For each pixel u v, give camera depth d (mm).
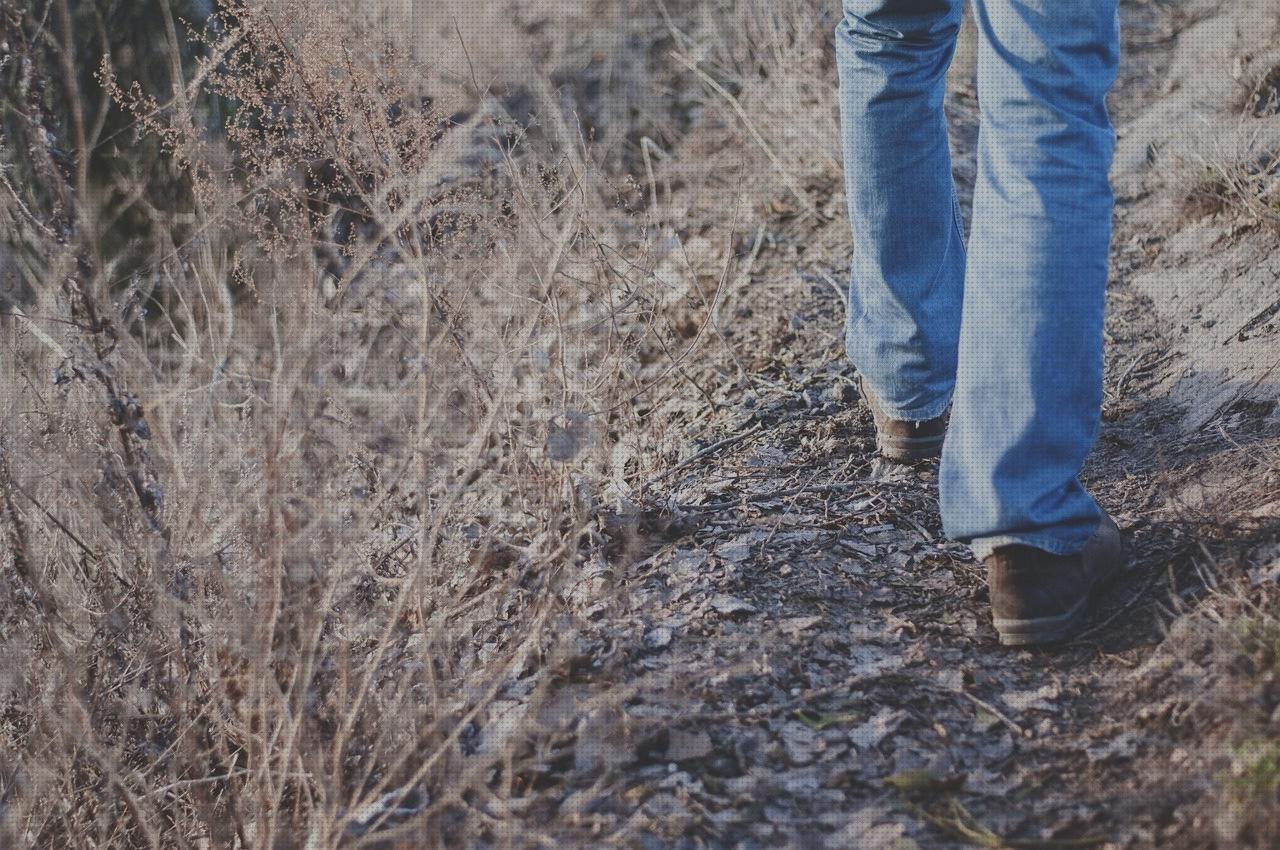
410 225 2066
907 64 2047
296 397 1760
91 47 3396
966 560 2078
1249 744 1459
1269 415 2189
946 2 1986
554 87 4477
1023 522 1742
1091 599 1882
